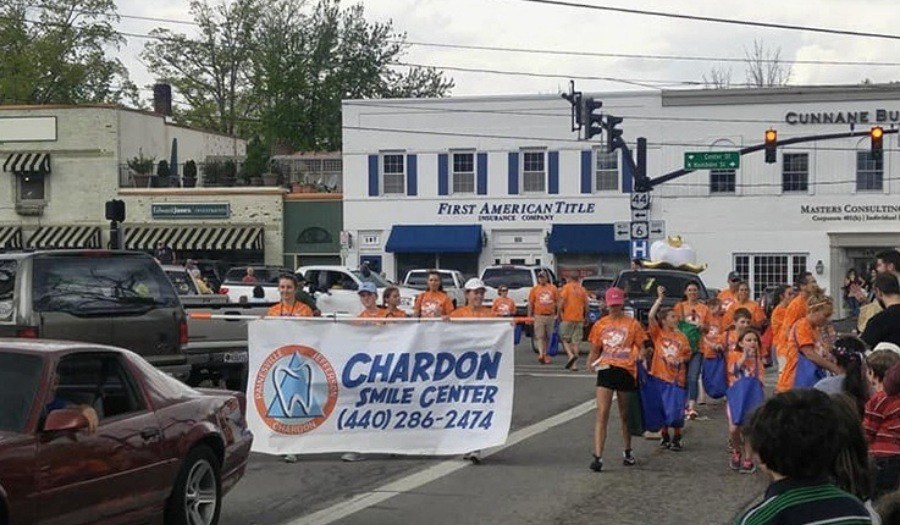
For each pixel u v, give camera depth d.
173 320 13.77
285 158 56.53
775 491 3.69
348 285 31.23
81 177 48.19
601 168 45.59
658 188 45.31
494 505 10.34
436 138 46.78
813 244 44.38
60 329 12.68
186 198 48.12
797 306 12.92
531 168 46.28
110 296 13.25
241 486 11.25
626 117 45.28
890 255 9.54
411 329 12.56
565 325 23.44
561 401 18.19
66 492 7.22
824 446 3.64
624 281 25.03
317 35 66.06
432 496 10.76
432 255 47.03
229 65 69.25
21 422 7.13
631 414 12.39
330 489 11.15
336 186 55.88
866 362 7.55
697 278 24.83
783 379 11.50
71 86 63.50
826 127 43.97
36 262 12.70
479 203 46.53
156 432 8.13
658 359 13.00
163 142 53.22
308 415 12.49
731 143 44.66
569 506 10.30
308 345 12.53
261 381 12.50
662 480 11.58
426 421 12.55
